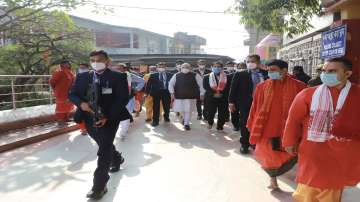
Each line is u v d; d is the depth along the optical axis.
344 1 6.21
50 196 5.04
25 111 9.98
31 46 17.95
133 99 10.95
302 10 9.74
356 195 5.08
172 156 7.12
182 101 10.07
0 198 4.96
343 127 3.33
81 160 6.84
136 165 6.49
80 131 9.78
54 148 7.77
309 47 14.08
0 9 16.78
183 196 5.04
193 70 11.34
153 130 10.00
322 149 3.38
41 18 17.34
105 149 5.04
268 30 10.27
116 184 5.50
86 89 5.06
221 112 9.91
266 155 5.14
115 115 4.98
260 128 5.09
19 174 5.97
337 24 6.85
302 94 3.55
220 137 9.05
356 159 3.37
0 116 9.05
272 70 4.97
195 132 9.73
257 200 4.89
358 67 6.54
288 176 5.92
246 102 7.23
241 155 7.21
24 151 7.49
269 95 5.06
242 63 10.08
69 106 10.09
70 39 19.16
